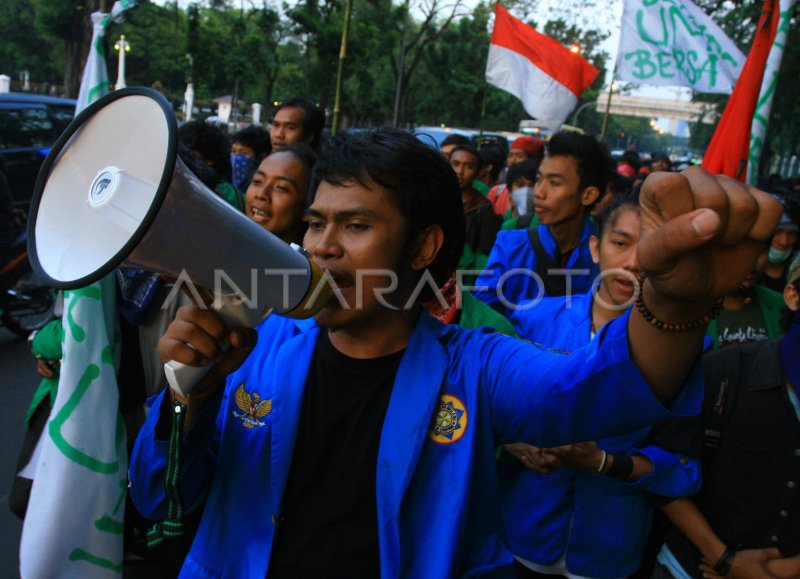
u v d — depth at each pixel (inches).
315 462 47.2
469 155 177.8
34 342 87.5
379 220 43.4
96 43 82.4
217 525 48.6
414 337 47.3
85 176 34.9
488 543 46.6
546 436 43.3
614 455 68.4
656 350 36.5
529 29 280.7
